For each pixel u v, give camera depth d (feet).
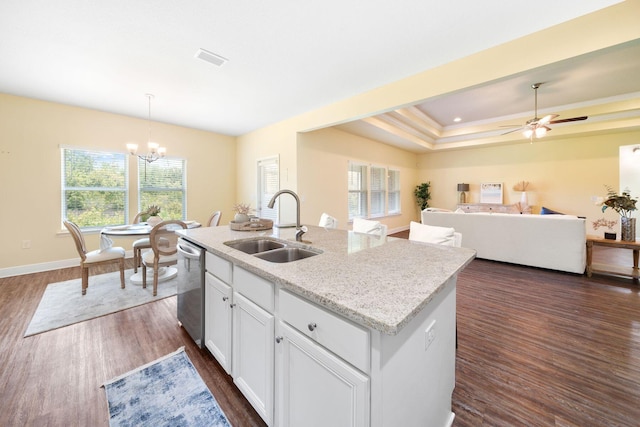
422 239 6.61
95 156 13.84
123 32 7.34
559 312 8.30
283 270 3.92
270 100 12.54
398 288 3.22
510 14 6.81
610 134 19.13
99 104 12.90
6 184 11.62
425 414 3.65
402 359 2.98
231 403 4.86
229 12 6.63
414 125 19.33
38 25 6.96
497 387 5.19
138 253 13.19
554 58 7.30
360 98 11.80
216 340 5.62
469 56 8.76
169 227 10.36
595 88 13.56
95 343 6.73
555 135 19.29
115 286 10.64
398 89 10.52
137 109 13.67
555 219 12.13
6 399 4.89
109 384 5.30
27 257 12.18
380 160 23.06
